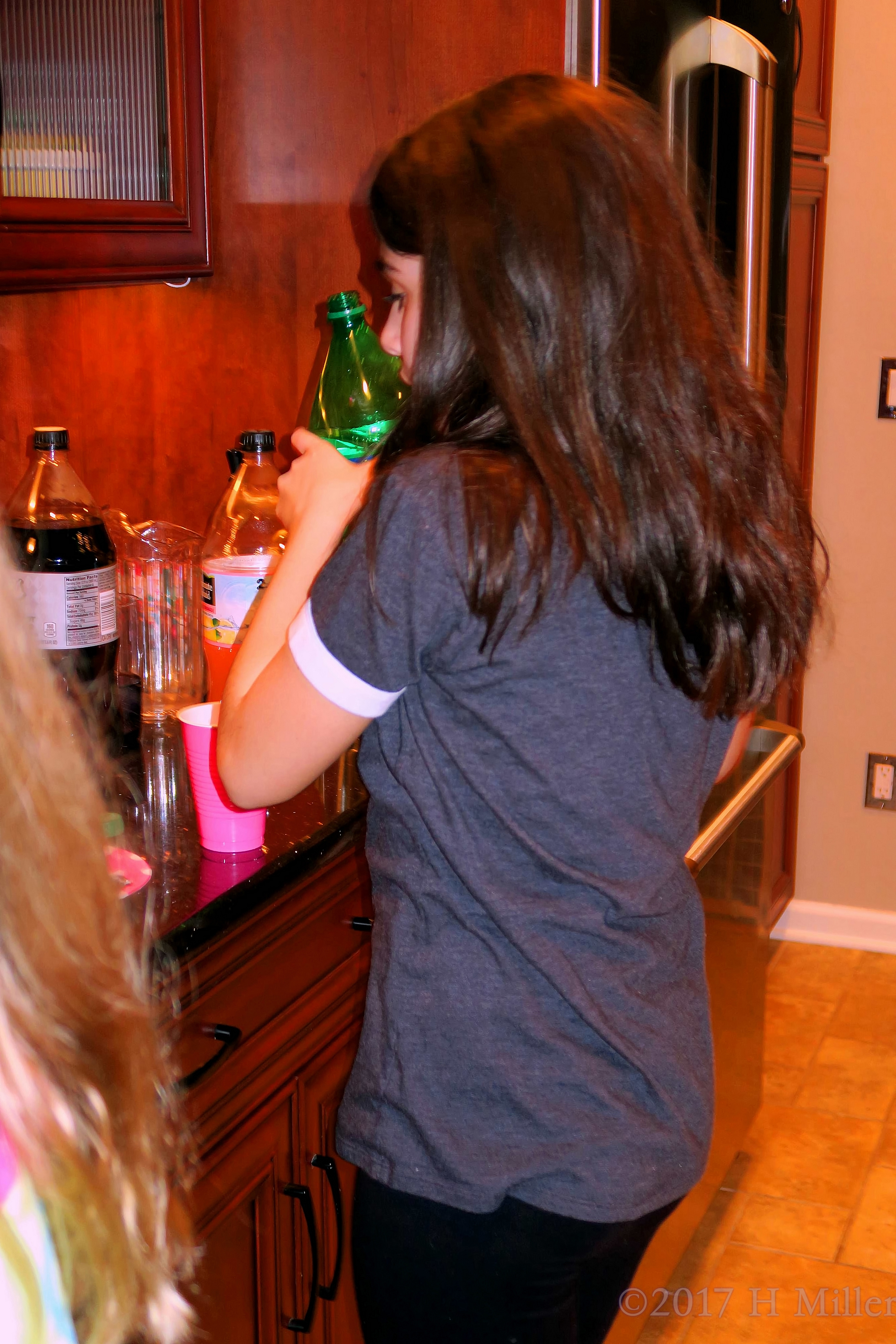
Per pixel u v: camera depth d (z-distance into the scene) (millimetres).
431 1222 988
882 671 3043
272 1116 1244
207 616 1556
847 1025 2863
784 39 2049
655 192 909
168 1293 662
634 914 961
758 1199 2318
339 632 898
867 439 2947
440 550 857
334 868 1305
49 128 1288
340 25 1811
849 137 2838
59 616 1382
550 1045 950
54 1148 552
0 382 1576
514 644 885
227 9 1785
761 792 1915
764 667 968
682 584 889
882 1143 2467
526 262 870
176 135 1458
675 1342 1985
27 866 556
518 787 917
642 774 943
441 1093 963
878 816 3127
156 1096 763
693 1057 1017
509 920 930
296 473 1130
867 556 2998
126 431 1768
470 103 942
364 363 1672
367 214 1875
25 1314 516
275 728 946
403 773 947
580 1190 949
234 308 1892
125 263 1405
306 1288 1340
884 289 2871
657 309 885
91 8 1317
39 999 562
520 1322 1002
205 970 1101
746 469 965
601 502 863
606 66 1650
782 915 3215
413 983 969
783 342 2189
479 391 904
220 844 1207
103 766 978
